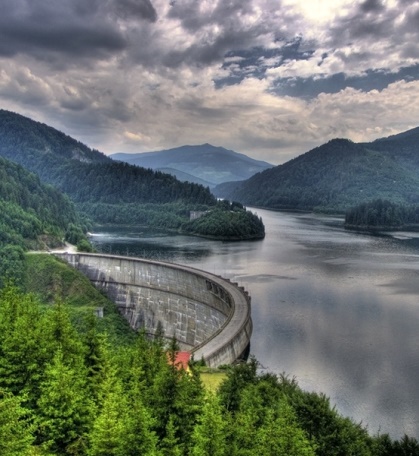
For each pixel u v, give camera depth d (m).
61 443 50.41
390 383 107.19
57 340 60.38
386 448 59.41
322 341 133.38
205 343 109.81
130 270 192.25
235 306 136.25
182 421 52.28
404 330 143.38
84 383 55.97
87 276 199.88
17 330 57.22
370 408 96.25
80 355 59.81
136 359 62.06
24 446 43.62
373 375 111.25
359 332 141.25
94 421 49.69
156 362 62.09
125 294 190.38
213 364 100.69
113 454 45.38
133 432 46.38
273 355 122.69
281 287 199.00
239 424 52.69
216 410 50.38
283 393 65.44
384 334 139.75
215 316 153.62
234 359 110.06
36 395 53.97
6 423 42.97
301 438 49.59
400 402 98.81
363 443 56.50
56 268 195.50
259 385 66.56
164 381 53.75
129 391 54.44
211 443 46.34
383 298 181.25
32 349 55.59
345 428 56.84
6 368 54.12
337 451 54.66
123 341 155.25
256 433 50.97
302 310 164.25
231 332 117.19
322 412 57.81
